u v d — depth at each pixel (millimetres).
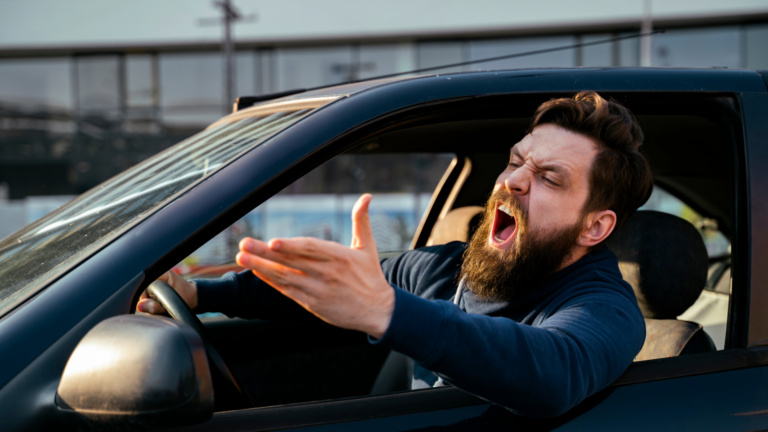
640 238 1414
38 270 907
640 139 1183
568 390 825
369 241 689
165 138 15547
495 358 770
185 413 649
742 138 1142
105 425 671
